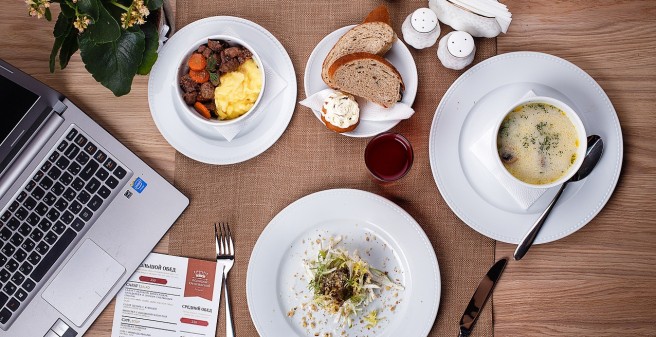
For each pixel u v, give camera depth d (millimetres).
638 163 1268
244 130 1312
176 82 1249
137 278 1340
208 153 1316
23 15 1374
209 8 1358
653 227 1262
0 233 1326
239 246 1335
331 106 1239
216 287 1328
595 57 1289
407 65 1294
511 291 1286
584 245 1276
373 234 1312
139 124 1360
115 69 1161
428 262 1274
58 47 1158
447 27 1326
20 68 1369
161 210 1327
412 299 1284
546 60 1252
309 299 1317
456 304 1297
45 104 1262
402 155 1311
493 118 1263
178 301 1330
